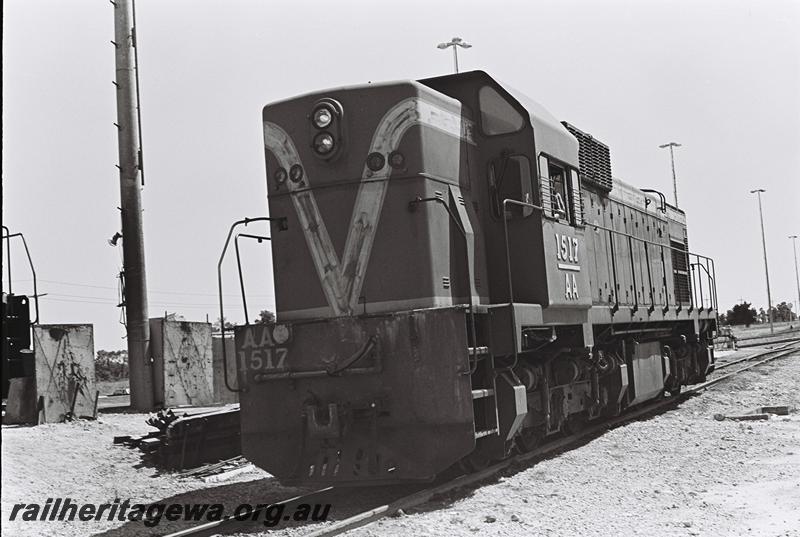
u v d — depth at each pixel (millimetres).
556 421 11797
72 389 16234
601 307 13359
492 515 7941
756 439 12086
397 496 9055
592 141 14148
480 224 10508
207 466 12484
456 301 9664
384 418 8734
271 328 9180
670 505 8219
